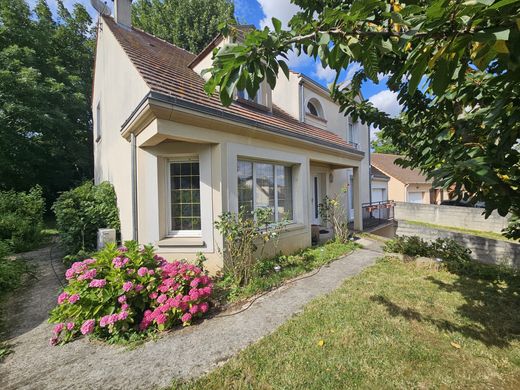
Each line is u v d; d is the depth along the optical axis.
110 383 2.52
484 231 13.09
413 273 5.45
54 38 16.52
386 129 4.02
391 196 21.97
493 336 3.14
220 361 2.79
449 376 2.50
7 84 12.20
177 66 7.65
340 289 4.60
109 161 8.64
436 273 5.44
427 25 1.16
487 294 4.33
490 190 2.03
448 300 4.11
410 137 3.75
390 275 5.32
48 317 3.97
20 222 8.52
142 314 3.69
